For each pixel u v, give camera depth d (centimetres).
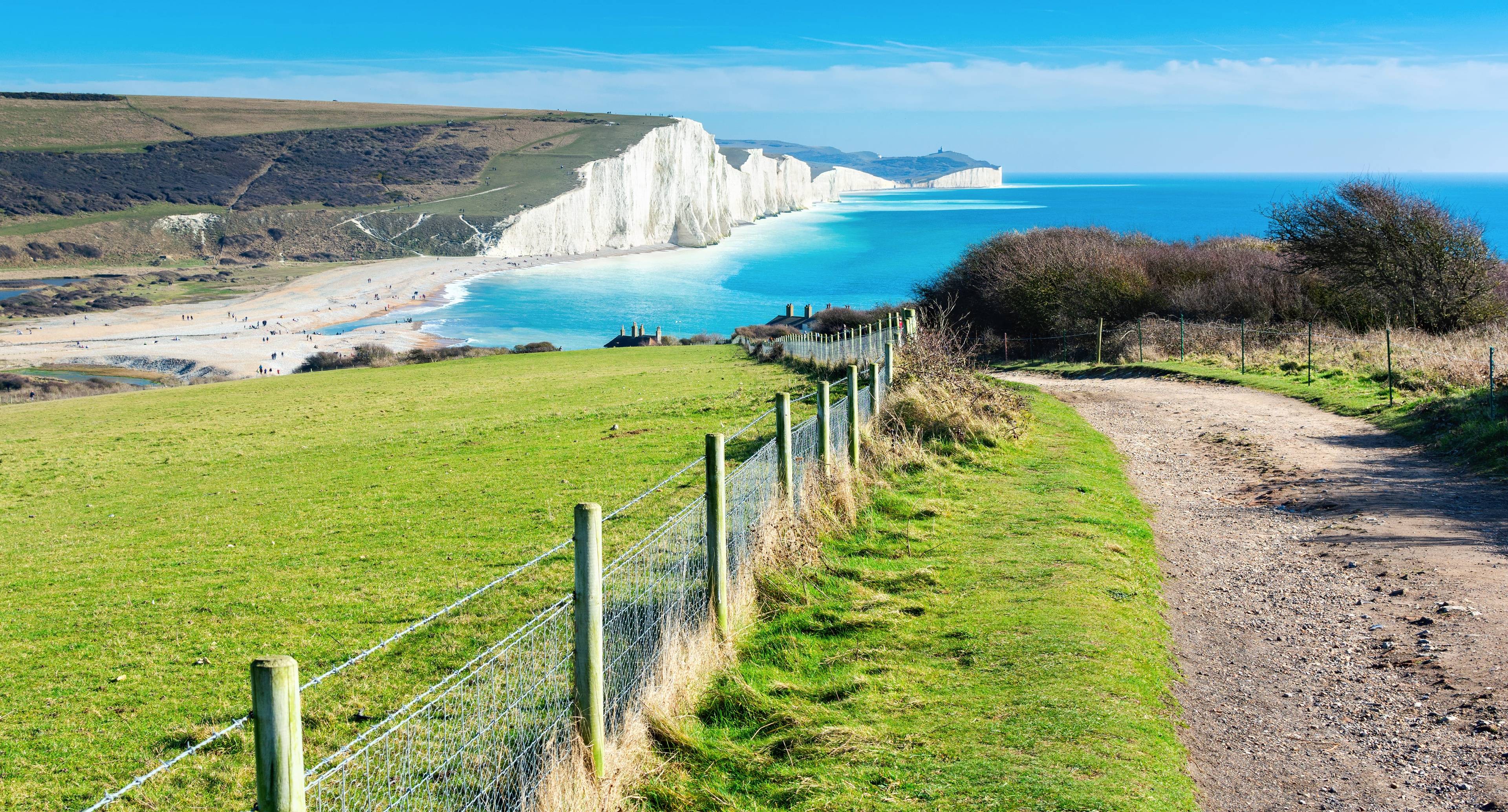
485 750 677
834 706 745
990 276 4797
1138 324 3894
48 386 7662
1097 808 578
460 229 19975
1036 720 701
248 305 13238
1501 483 1435
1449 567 1083
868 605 949
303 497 1883
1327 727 730
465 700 806
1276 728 733
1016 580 1027
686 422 2367
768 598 961
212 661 984
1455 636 881
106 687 929
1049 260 4475
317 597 1181
